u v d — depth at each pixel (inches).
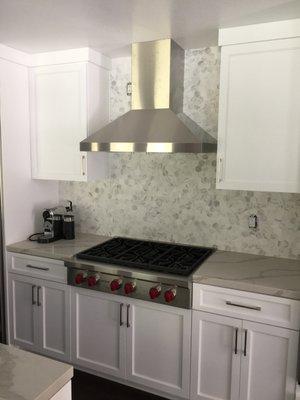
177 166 102.2
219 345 79.0
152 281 81.7
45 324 99.4
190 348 81.4
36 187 112.1
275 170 79.8
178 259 89.4
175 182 103.0
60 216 112.0
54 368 43.8
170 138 81.0
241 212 96.3
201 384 81.9
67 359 97.0
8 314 105.0
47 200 117.0
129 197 109.9
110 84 108.7
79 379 96.7
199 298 79.0
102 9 71.4
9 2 68.5
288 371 73.2
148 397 90.0
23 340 104.0
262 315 74.2
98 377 97.7
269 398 75.9
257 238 95.3
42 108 104.4
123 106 107.8
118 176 110.6
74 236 111.8
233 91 81.5
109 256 91.7
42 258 96.7
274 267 85.4
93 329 92.1
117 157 109.9
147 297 83.0
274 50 76.9
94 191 115.0
